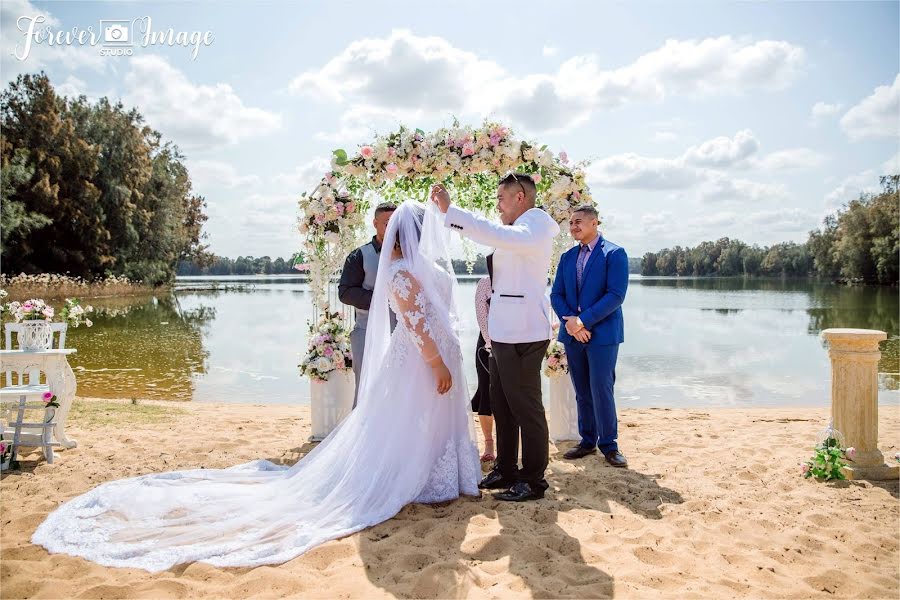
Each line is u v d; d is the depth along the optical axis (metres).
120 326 20.48
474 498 4.23
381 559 3.26
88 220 38.44
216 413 7.75
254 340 16.70
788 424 7.20
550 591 2.92
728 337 17.42
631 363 12.99
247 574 3.10
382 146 6.25
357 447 4.12
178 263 60.50
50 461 5.21
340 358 6.05
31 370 5.55
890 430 6.66
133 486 4.22
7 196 34.59
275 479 4.39
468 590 2.92
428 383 4.19
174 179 48.91
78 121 41.62
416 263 4.16
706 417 7.73
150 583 2.98
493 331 4.15
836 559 3.46
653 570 3.20
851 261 67.25
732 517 4.02
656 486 4.66
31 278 32.94
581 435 5.67
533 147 6.25
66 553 3.33
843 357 4.95
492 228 3.79
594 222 5.43
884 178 63.06
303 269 6.45
